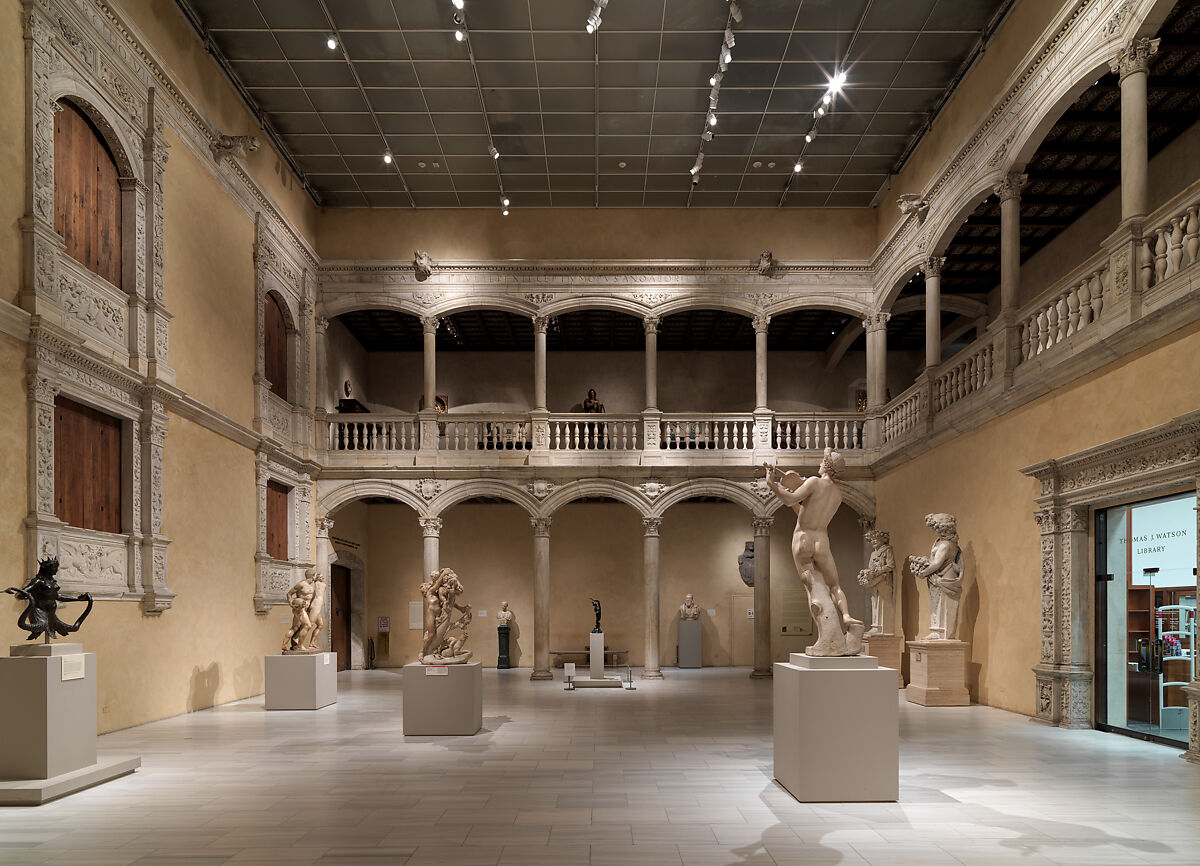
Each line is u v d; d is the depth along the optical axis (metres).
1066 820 7.14
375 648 25.23
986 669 15.03
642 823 7.07
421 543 25.55
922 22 14.73
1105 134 15.49
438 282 21.78
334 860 6.10
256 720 13.36
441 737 11.58
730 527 25.78
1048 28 12.80
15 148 10.30
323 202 21.61
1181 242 9.98
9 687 8.24
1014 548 14.00
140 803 7.86
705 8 14.32
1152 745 10.74
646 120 17.91
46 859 6.19
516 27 14.84
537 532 21.38
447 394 26.88
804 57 15.73
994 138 14.94
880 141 18.80
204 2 14.27
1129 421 10.90
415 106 17.41
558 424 21.89
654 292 21.86
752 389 27.12
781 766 8.51
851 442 22.38
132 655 12.55
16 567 9.98
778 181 20.59
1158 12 10.69
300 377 20.42
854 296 21.81
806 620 25.45
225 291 16.14
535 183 20.67
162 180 13.69
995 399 14.35
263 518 17.67
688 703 15.56
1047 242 19.95
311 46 15.46
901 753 10.19
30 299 10.35
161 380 13.06
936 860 6.09
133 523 12.74
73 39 11.41
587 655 25.11
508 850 6.32
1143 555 11.29
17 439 10.09
